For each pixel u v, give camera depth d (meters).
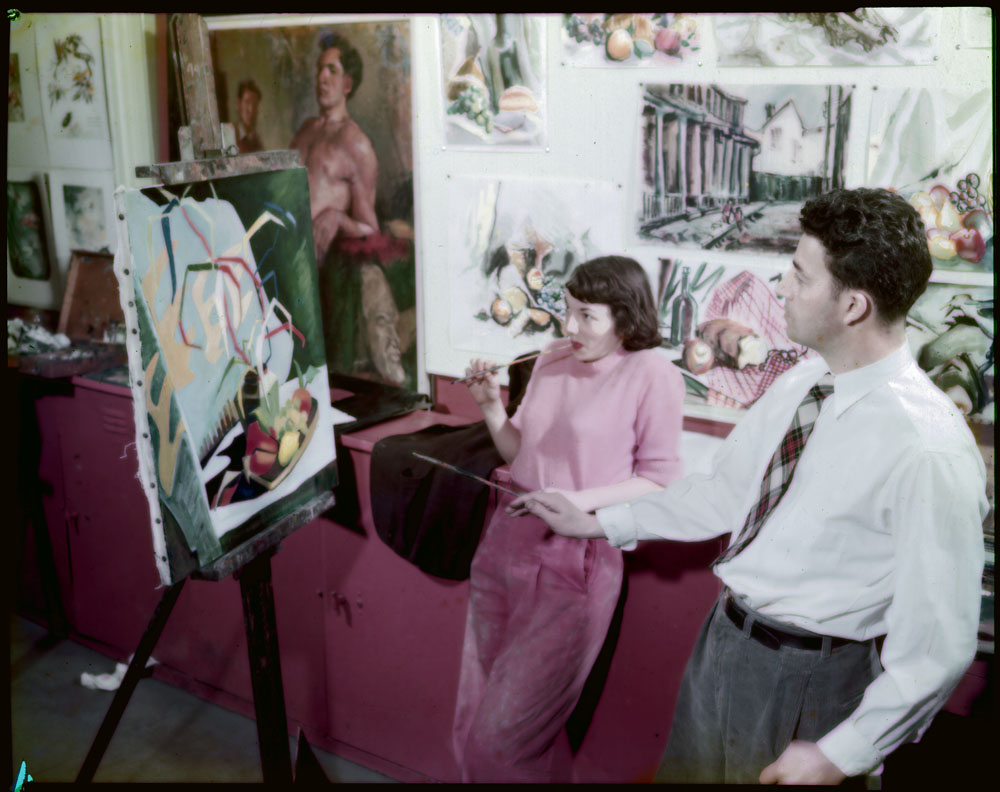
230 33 2.40
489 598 2.12
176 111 2.62
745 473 1.81
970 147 1.70
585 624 2.02
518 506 1.99
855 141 1.78
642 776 2.09
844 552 1.61
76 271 2.87
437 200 2.22
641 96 1.93
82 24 2.62
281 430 2.02
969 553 1.50
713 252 1.93
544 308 2.13
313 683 2.46
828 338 1.61
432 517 2.12
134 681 1.91
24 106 2.82
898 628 1.54
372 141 2.27
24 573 2.93
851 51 1.74
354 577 2.31
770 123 1.83
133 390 1.69
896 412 1.55
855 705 1.69
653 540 1.96
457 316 2.26
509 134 2.09
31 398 2.71
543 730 2.10
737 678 1.72
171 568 1.79
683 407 2.00
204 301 1.81
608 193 2.00
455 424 2.28
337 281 2.42
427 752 2.33
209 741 2.51
